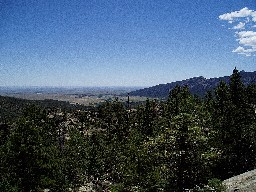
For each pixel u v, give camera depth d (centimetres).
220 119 5103
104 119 10188
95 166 6581
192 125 2972
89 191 6031
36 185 3922
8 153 3909
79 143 6956
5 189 3744
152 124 6391
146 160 3497
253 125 5150
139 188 3412
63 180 4825
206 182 2875
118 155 6000
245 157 4784
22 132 3975
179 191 2914
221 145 4378
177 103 5566
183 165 2928
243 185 2386
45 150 4150
